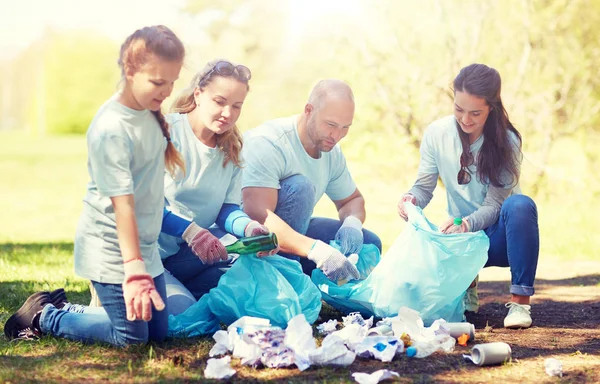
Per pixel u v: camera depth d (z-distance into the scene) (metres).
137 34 2.66
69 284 4.47
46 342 3.01
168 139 2.93
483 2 9.71
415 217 3.44
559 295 4.45
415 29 10.12
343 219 3.95
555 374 2.70
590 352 3.04
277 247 3.21
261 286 3.19
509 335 3.34
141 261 2.67
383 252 6.18
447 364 2.82
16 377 2.56
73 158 21.61
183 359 2.81
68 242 7.08
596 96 10.41
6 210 10.80
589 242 6.69
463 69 3.50
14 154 23.25
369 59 10.29
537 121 9.70
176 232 3.21
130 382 2.56
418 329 3.09
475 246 3.36
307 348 2.79
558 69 9.79
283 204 3.65
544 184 9.70
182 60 2.69
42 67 41.00
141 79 2.66
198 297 3.61
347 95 3.51
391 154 10.77
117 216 2.69
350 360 2.78
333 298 3.53
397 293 3.34
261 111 15.66
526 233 3.50
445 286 3.33
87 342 3.00
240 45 17.80
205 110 3.21
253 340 2.76
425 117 10.02
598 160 10.25
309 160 3.72
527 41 9.62
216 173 3.37
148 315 2.62
